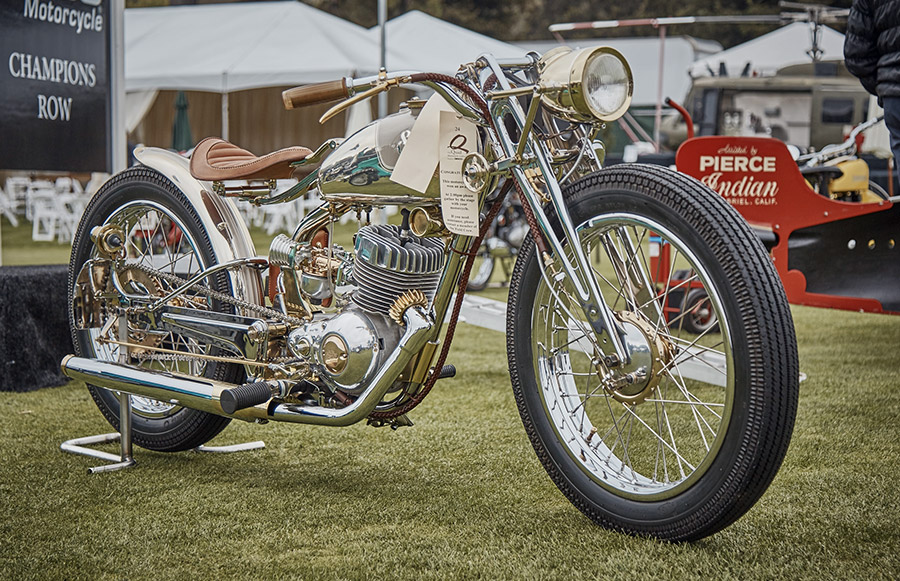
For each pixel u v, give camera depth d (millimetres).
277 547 2016
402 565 1907
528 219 2086
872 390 3732
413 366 2227
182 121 13984
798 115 10930
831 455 2764
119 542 2039
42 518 2193
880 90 3070
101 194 2809
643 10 28766
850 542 2023
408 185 2145
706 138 4324
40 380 3740
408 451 2809
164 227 2945
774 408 1778
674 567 1863
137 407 2797
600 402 3500
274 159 2393
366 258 2191
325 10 28406
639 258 2105
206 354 2627
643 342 1956
